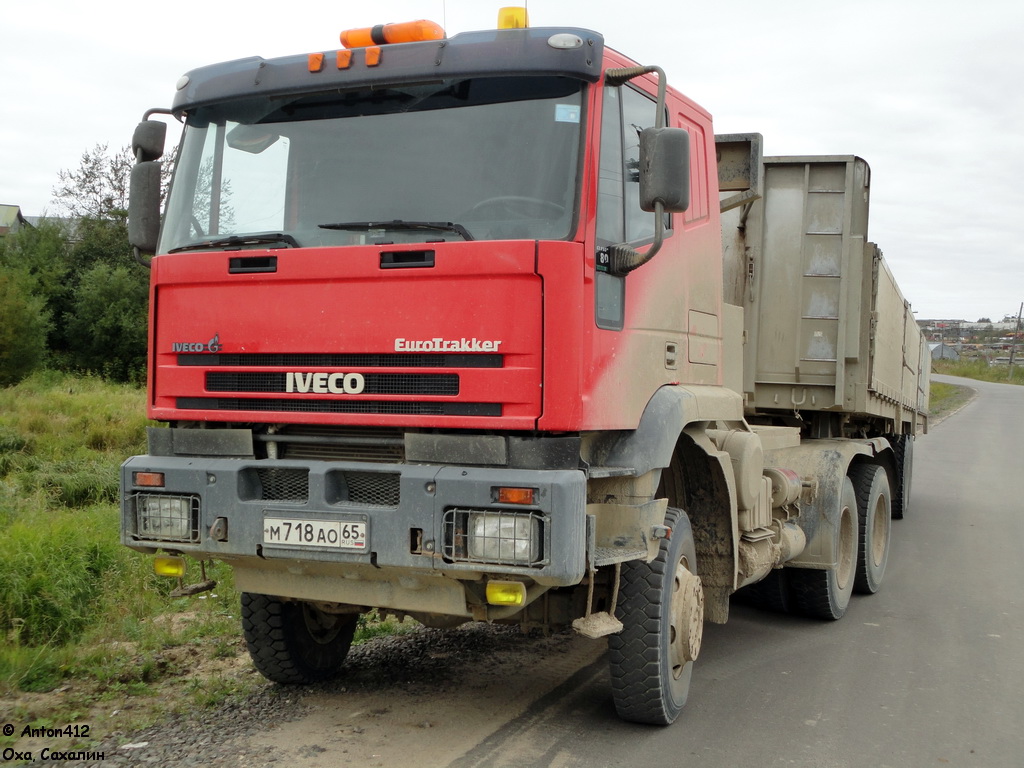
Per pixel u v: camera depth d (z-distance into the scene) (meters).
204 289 4.54
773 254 8.22
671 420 4.81
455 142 4.36
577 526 3.92
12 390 27.02
